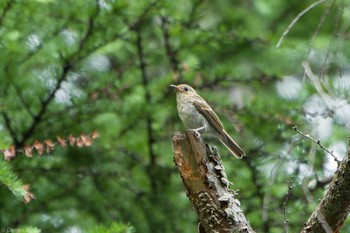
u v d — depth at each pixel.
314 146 9.47
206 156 8.06
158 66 15.58
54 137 12.95
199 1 13.99
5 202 13.04
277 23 17.84
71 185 13.70
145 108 13.42
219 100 13.98
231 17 18.16
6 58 12.42
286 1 17.62
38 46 12.61
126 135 13.99
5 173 9.16
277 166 9.52
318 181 11.89
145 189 14.16
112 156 14.05
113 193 13.97
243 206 12.97
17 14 12.28
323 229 7.89
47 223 13.09
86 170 13.79
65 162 13.64
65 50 12.62
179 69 13.97
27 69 12.84
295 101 13.59
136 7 12.97
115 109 13.30
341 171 7.72
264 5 17.41
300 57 16.11
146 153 14.22
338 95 11.29
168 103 13.98
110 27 12.95
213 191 7.97
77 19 12.74
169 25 13.93
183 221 13.84
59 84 12.67
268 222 12.53
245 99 13.91
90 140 10.09
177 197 14.04
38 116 12.72
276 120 13.51
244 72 14.20
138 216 13.88
